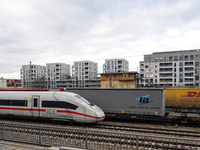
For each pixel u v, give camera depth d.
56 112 13.27
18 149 7.68
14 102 14.95
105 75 51.00
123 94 14.88
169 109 16.16
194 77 63.09
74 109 12.73
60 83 82.12
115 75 49.75
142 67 71.19
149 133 11.02
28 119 15.70
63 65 92.12
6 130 8.96
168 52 74.75
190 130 12.12
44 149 7.60
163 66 67.69
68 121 13.01
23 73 96.81
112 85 50.03
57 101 13.33
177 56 67.50
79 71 84.56
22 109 14.55
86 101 13.20
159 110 13.71
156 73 68.69
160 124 14.15
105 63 81.69
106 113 15.50
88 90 16.16
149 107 14.00
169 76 66.56
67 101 12.98
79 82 79.00
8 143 8.42
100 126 12.80
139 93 14.39
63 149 7.13
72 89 16.81
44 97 13.86
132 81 47.94
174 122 14.63
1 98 15.50
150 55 71.06
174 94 16.20
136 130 11.44
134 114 14.78
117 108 15.00
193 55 65.25
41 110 13.84
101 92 15.66
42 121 15.14
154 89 13.97
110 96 15.31
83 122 12.62
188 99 15.70
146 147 8.12
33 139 8.29
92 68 86.62
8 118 16.77
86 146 7.14
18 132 8.64
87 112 12.47
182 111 15.75
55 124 13.81
